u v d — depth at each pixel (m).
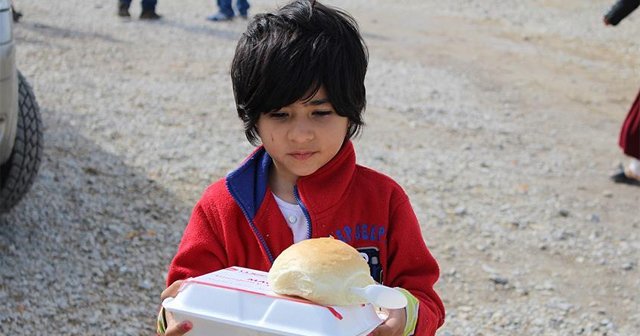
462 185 6.64
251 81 1.99
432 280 2.18
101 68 9.05
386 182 2.22
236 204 2.18
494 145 7.85
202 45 10.78
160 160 6.41
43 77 8.39
